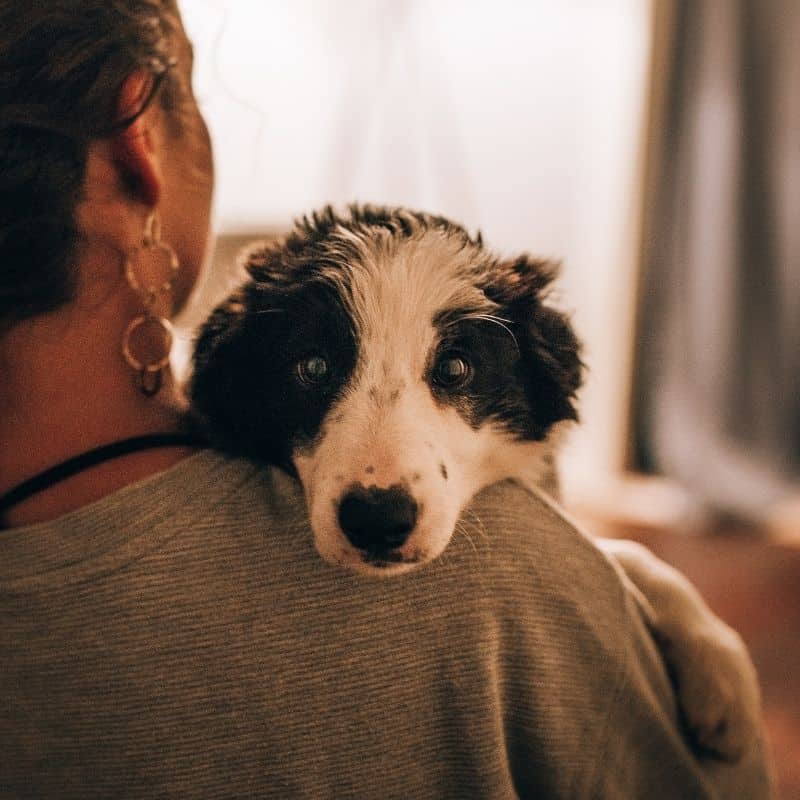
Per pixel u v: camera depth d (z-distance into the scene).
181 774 0.78
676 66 3.96
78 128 0.76
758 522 3.95
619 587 0.91
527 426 1.16
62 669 0.77
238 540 0.80
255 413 1.06
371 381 1.04
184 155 0.94
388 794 0.80
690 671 1.15
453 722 0.81
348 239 1.14
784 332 4.04
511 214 4.41
